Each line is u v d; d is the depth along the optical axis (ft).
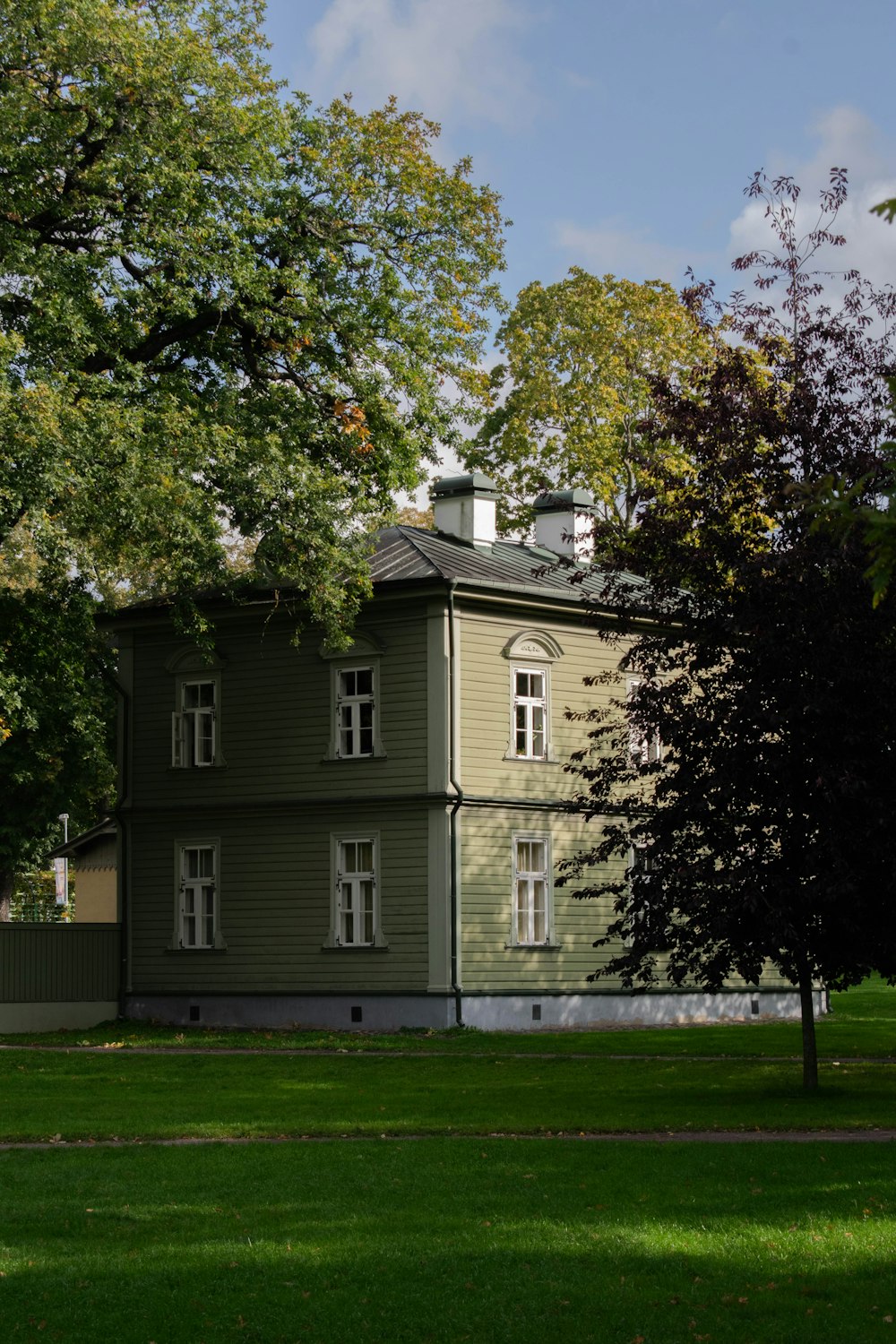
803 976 68.54
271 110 104.47
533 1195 42.98
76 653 113.09
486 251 112.88
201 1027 116.26
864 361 69.92
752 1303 32.24
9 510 88.89
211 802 119.44
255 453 100.63
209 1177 46.21
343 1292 33.42
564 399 171.32
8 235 93.15
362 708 114.11
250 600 116.37
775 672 66.54
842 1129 56.24
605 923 116.16
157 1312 32.30
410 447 108.37
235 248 101.71
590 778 72.90
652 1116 59.77
